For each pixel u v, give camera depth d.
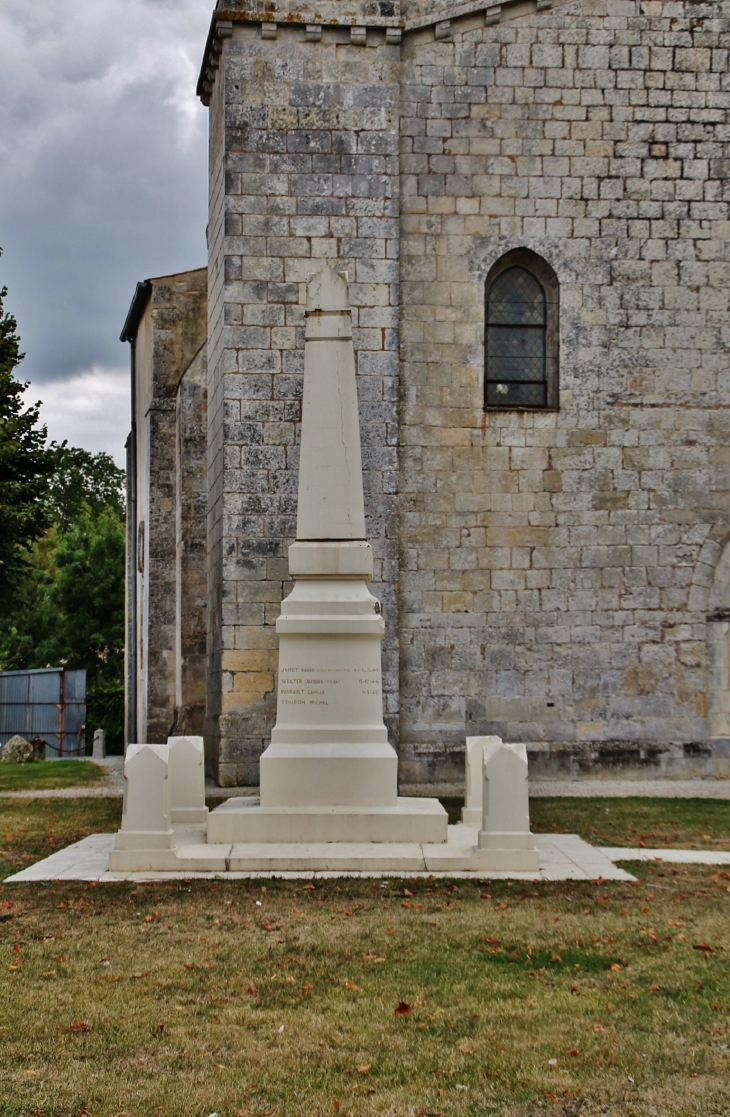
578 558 19.73
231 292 19.17
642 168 20.25
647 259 20.20
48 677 37.00
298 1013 7.34
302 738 12.58
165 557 26.78
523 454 19.83
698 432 20.12
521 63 20.14
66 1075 6.38
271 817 12.15
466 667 19.42
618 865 11.93
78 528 56.62
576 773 19.33
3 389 29.61
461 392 19.80
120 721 39.66
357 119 19.53
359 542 13.04
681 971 8.23
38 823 15.02
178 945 8.84
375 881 10.95
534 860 11.48
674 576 19.89
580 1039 6.93
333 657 12.74
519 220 20.05
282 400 19.11
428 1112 5.95
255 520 18.94
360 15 19.55
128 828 11.50
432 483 19.64
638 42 20.31
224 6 19.38
